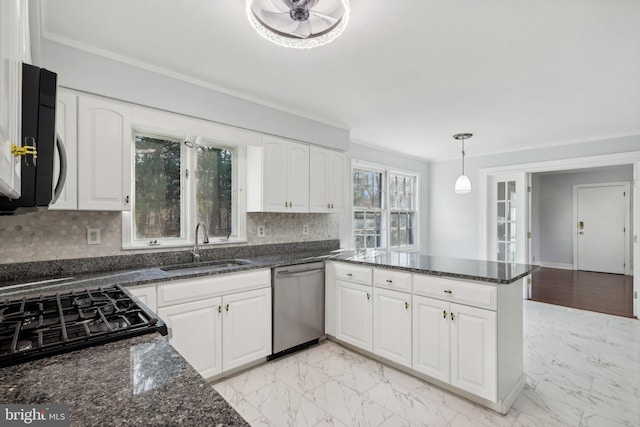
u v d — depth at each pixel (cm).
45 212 212
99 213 232
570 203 736
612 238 684
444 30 188
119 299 138
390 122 365
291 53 217
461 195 548
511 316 217
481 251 523
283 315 273
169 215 278
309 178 339
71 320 116
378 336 261
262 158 301
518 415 199
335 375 246
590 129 387
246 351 248
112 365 83
